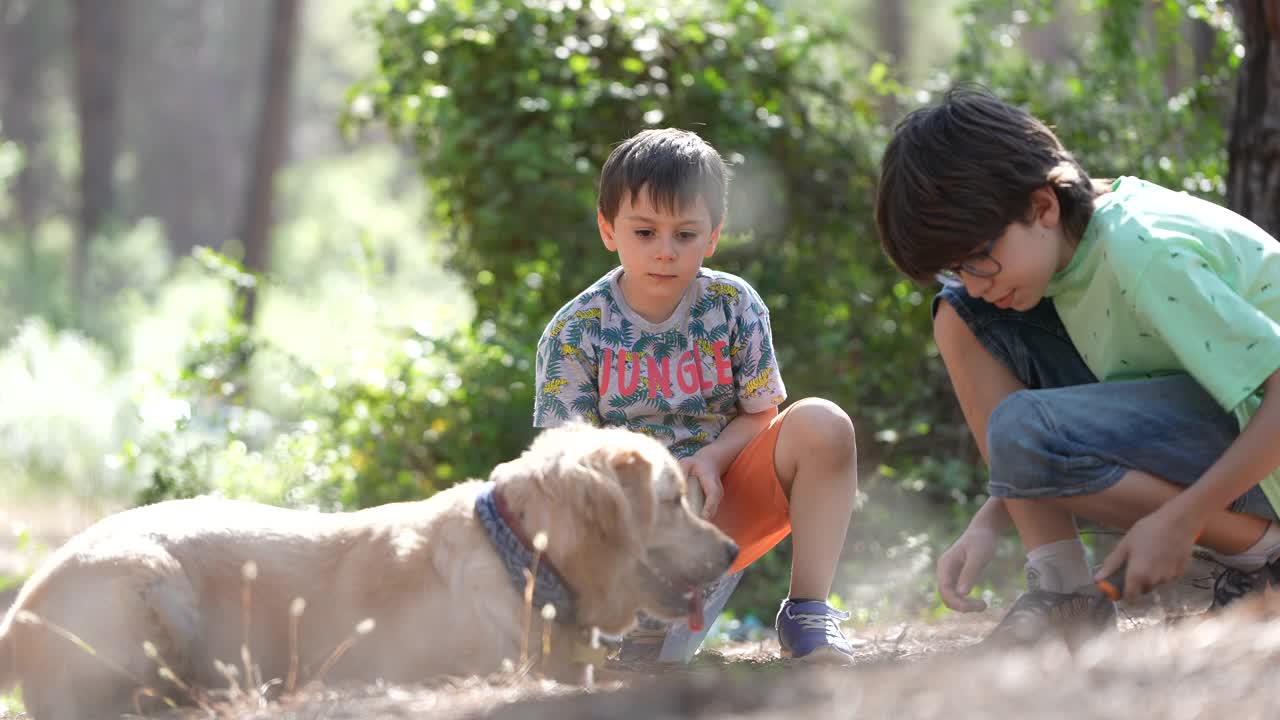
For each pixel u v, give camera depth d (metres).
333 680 4.15
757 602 7.82
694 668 4.31
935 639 4.85
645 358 4.80
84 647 3.98
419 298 18.00
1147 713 2.63
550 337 4.90
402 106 9.99
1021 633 3.54
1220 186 8.53
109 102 36.59
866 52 10.06
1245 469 3.46
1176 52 10.30
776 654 4.78
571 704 3.35
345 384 8.99
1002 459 3.86
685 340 4.81
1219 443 3.77
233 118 48.62
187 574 4.11
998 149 3.72
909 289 9.23
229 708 3.83
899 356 9.16
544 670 4.00
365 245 10.53
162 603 4.00
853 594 7.46
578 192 9.07
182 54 48.12
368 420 8.77
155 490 8.28
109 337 23.12
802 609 4.37
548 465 4.01
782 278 9.27
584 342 4.84
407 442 8.67
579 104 9.19
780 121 9.27
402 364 8.91
